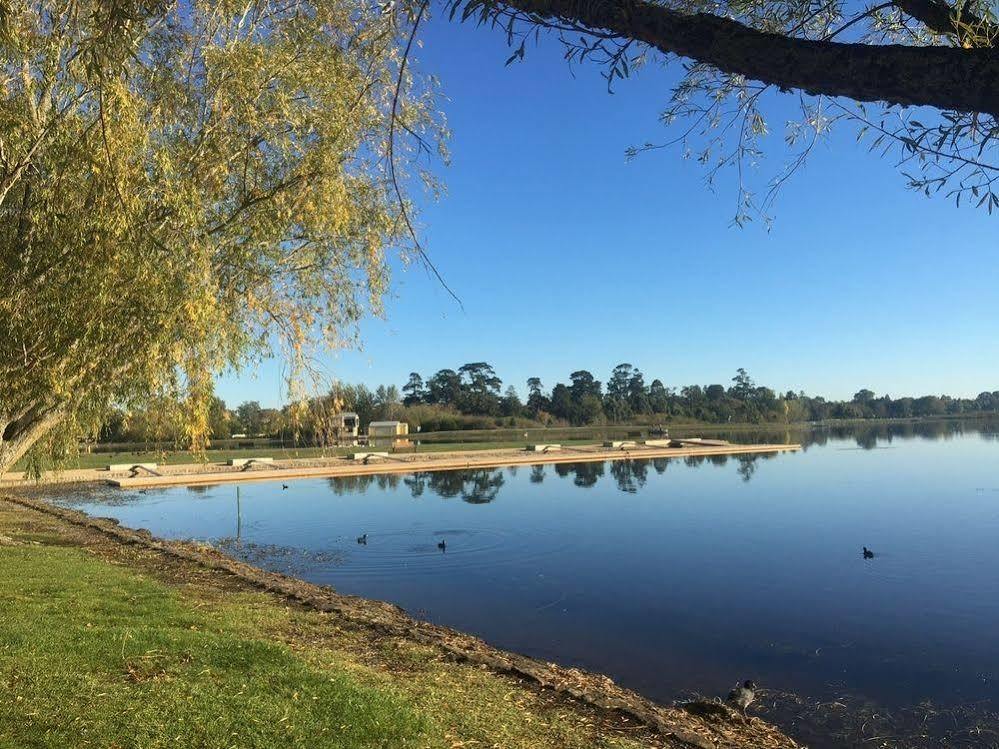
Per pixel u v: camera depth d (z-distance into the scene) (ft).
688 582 43.32
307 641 22.95
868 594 39.73
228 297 26.11
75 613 23.90
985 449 176.45
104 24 12.44
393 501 84.07
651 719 17.85
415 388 332.80
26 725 14.05
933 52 5.09
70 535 48.70
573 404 340.18
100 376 23.43
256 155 25.34
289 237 27.25
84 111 21.25
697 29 5.90
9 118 20.62
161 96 23.44
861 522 66.03
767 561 49.42
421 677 19.71
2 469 27.43
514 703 18.17
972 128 6.91
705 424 350.23
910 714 23.26
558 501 83.97
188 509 76.54
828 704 24.08
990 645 30.55
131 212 20.74
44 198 21.01
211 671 17.83
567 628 33.58
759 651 30.04
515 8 6.59
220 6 23.79
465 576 45.32
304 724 14.80
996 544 54.13
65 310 21.06
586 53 6.88
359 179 27.30
